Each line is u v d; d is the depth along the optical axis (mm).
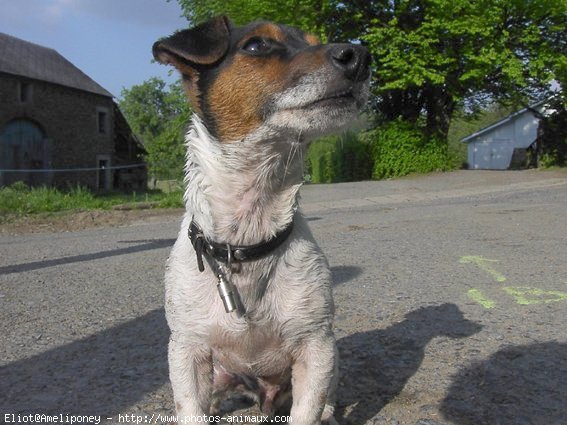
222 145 542
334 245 1570
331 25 4484
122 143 7535
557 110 4770
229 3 4410
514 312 906
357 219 2154
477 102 5418
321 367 540
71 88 6379
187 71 570
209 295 535
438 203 2709
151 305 1032
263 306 533
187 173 571
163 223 2439
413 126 4570
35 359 777
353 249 1492
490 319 873
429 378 674
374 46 4254
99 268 1414
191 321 539
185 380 543
